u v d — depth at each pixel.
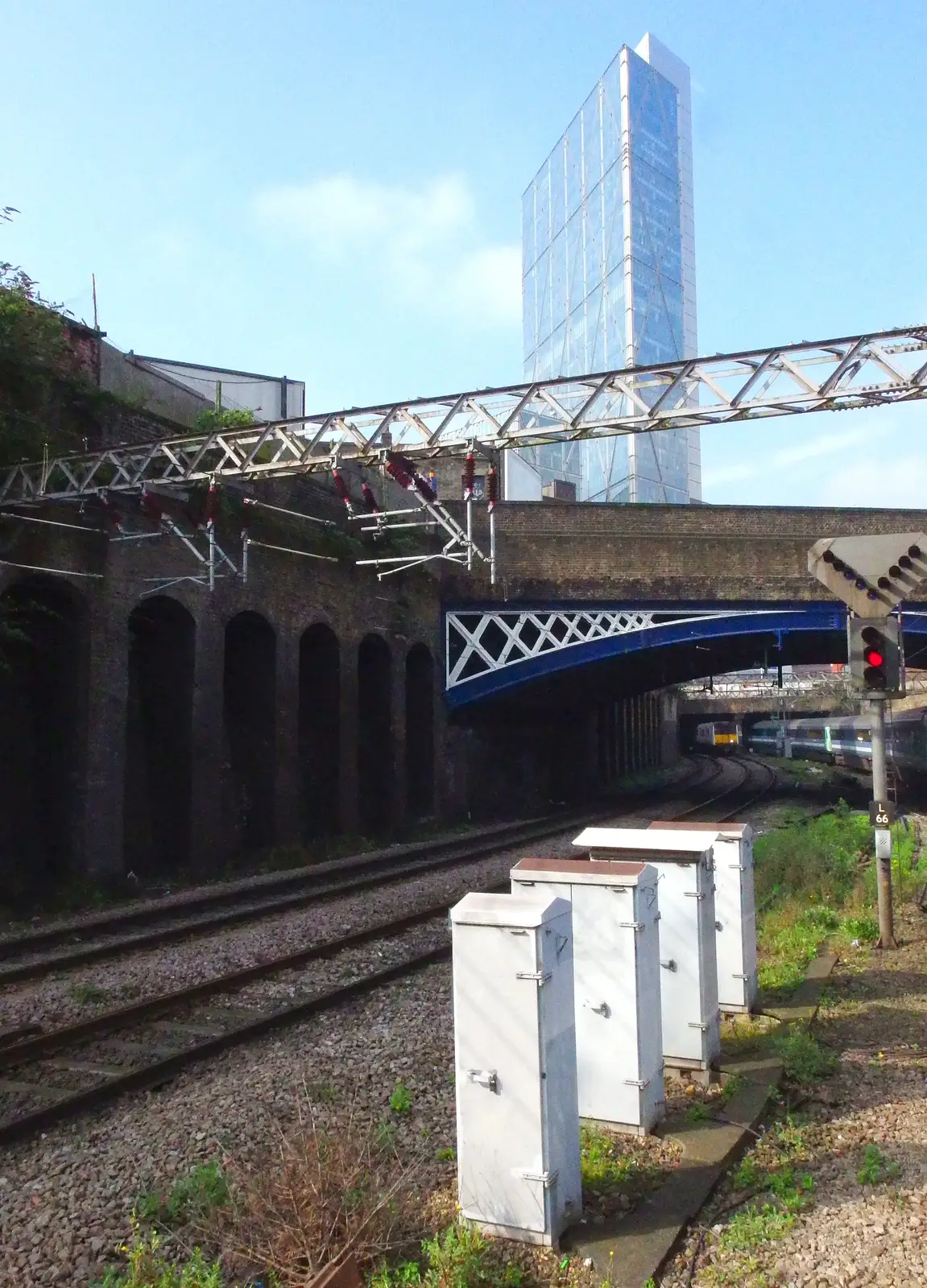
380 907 13.58
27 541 14.66
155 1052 7.48
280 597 20.11
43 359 15.88
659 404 11.49
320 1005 8.32
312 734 22.55
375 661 24.77
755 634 27.39
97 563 15.77
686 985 6.27
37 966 9.97
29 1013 8.57
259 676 20.08
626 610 27.41
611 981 5.45
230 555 18.69
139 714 17.98
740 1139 5.26
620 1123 5.38
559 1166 4.37
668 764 63.16
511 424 12.03
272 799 19.67
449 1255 4.03
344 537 22.39
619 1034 5.41
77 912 14.45
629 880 5.43
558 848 21.00
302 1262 4.12
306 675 22.78
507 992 4.38
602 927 5.48
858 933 9.93
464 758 28.58
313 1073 6.55
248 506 19.11
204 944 11.32
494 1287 4.01
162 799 18.00
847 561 9.39
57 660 15.98
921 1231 4.29
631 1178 4.88
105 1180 5.12
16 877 15.32
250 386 33.41
